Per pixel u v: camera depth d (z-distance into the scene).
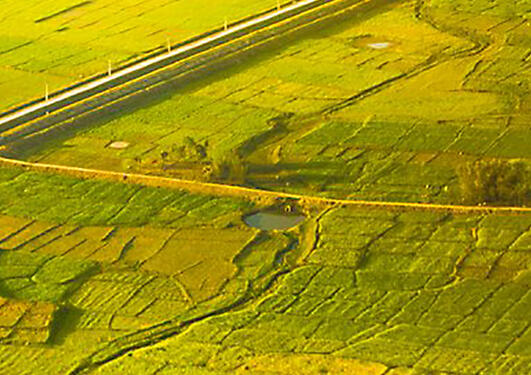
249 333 53.31
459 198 65.75
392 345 51.62
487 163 64.88
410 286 56.53
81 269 59.81
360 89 84.12
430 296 55.53
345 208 64.94
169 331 53.97
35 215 66.00
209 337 53.19
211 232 63.16
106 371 51.03
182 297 56.88
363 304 55.22
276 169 71.38
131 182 69.75
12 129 77.81
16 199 68.06
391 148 73.38
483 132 75.06
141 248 61.84
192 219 64.75
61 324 55.16
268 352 51.69
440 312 54.12
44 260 60.91
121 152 74.81
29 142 76.38
